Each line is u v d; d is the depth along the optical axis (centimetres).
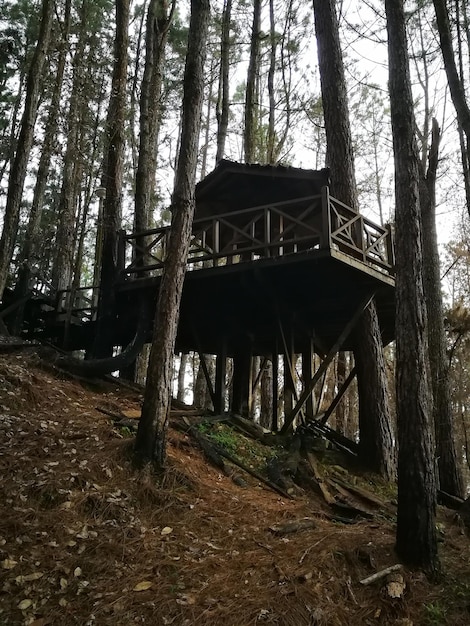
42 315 1282
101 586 399
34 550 425
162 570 427
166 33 1518
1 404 657
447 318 1170
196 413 954
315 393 1368
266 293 984
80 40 1719
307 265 846
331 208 877
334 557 453
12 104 2241
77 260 2133
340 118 1057
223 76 1811
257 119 1962
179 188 679
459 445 2103
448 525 631
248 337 1155
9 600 371
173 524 509
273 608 379
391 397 1964
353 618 389
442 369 989
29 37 2031
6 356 848
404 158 559
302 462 804
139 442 601
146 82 1384
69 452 579
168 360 631
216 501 585
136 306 1095
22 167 1040
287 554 469
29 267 1287
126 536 468
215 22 1939
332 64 1084
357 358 966
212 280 937
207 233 1252
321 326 1139
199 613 373
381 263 954
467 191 834
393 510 694
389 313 1084
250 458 799
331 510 683
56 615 364
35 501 486
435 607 408
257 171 1060
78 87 1531
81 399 793
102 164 1595
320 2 1121
